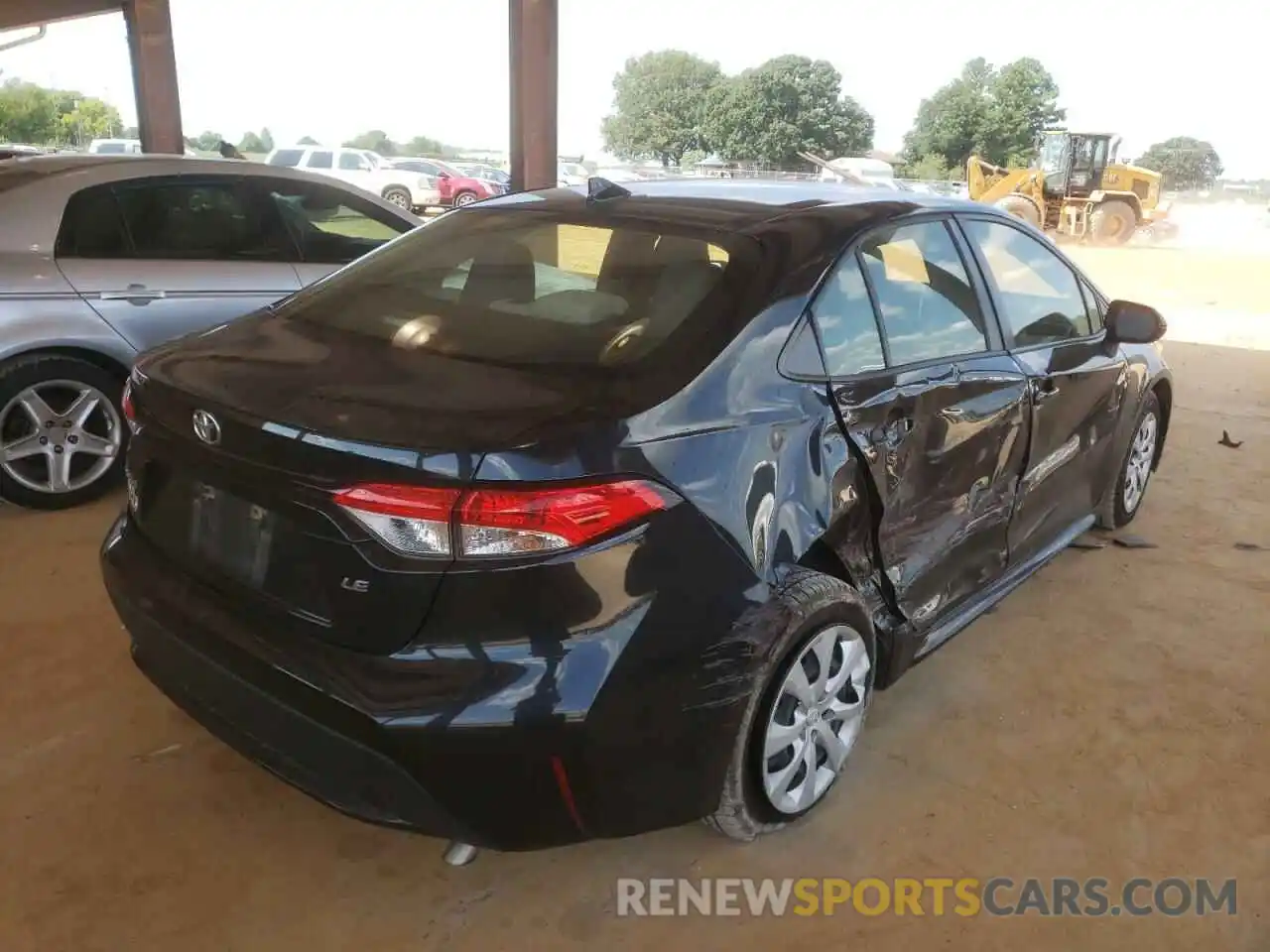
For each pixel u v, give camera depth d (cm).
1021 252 364
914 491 288
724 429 226
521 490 194
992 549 343
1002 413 324
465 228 305
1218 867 264
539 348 240
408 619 199
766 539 235
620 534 204
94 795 273
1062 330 382
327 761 209
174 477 239
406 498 193
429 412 208
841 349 265
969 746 312
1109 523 479
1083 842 271
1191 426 700
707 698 223
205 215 485
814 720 262
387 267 297
